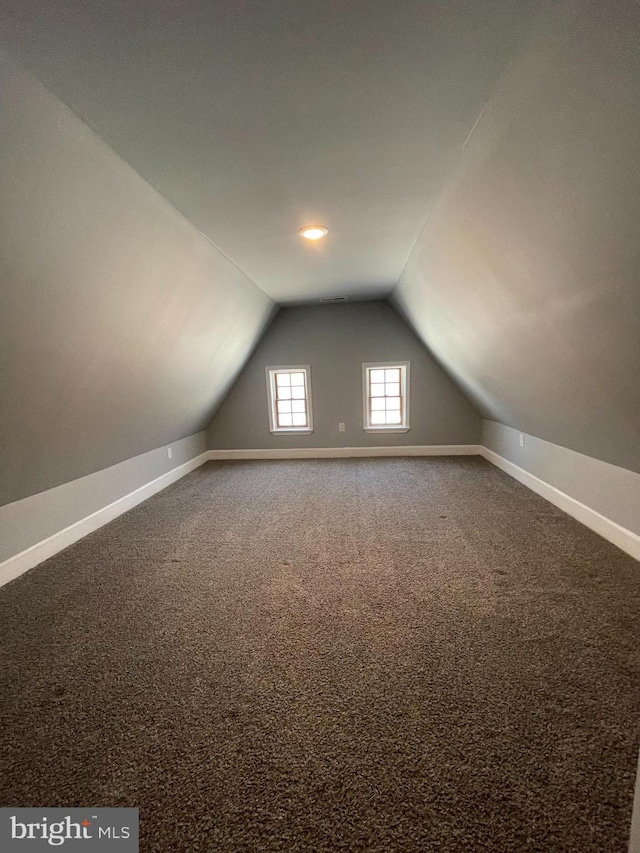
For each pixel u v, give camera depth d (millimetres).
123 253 2053
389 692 1516
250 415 5691
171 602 2184
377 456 5590
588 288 1625
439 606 2051
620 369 1831
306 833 1066
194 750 1310
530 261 1834
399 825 1076
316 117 1483
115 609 2131
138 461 3965
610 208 1261
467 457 5371
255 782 1200
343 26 1099
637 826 796
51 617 2070
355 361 5461
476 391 4480
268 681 1594
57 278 1766
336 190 2057
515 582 2252
